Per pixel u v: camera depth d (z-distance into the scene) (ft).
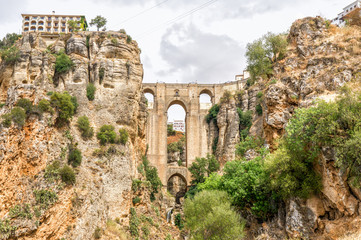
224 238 129.80
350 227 99.81
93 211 153.69
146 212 198.80
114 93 204.54
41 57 196.54
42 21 331.77
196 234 135.44
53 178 141.59
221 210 131.75
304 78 140.36
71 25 249.55
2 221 119.65
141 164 228.84
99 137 183.01
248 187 142.92
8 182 126.21
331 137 107.24
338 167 104.58
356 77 123.34
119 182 177.88
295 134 116.88
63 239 135.03
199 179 279.90
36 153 140.67
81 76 198.18
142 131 241.55
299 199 115.44
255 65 185.57
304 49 154.10
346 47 142.10
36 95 155.94
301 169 114.52
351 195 102.89
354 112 104.42
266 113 147.64
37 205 131.54
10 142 131.85
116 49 214.90
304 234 110.73
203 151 312.50
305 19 163.43
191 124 318.86
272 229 129.08
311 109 114.21
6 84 193.77
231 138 283.18
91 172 167.84
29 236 125.29
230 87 329.72
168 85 328.29
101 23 240.73
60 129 165.27
